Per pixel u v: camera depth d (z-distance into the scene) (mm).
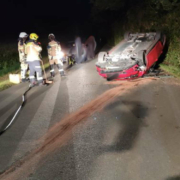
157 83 6977
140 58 7293
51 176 3174
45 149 3834
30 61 7496
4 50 16641
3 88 7867
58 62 8781
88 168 3287
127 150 3643
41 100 6277
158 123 4445
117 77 7320
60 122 4801
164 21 10367
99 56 8102
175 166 3219
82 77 8633
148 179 3010
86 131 4340
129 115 4891
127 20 17141
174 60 8977
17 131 4531
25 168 3379
